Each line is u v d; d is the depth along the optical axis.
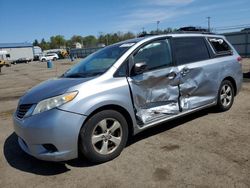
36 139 3.62
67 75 4.69
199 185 3.22
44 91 3.93
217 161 3.75
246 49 27.88
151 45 4.62
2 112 7.92
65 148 3.60
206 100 5.41
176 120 5.61
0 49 80.00
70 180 3.57
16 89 13.22
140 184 3.33
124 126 4.11
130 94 4.15
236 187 3.12
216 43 5.80
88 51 65.75
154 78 4.46
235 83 6.12
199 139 4.57
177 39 5.03
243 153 3.95
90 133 3.76
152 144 4.49
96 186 3.38
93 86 3.85
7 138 5.42
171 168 3.66
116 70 4.14
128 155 4.13
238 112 5.95
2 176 3.83
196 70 5.12
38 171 3.89
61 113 3.57
